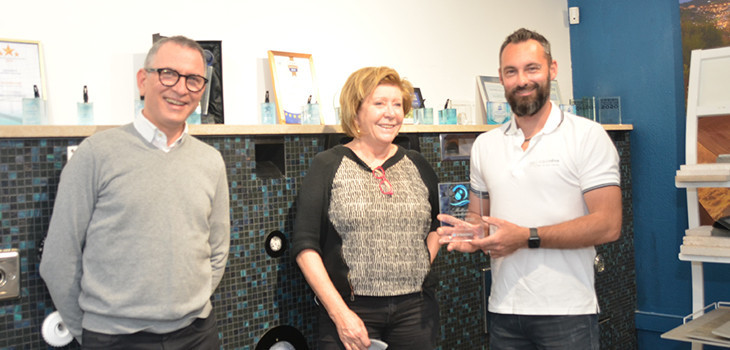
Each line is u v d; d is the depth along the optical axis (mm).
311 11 2615
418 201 1841
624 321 3434
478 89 3328
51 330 1689
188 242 1566
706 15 3182
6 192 1640
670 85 3344
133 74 2137
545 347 1777
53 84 1966
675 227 3357
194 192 1599
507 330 1863
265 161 2283
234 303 2035
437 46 3129
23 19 1907
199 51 1633
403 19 2979
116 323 1492
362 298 1746
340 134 2283
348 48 2750
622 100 3551
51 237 1482
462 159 2748
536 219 1796
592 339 1773
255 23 2430
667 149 3373
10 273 1621
